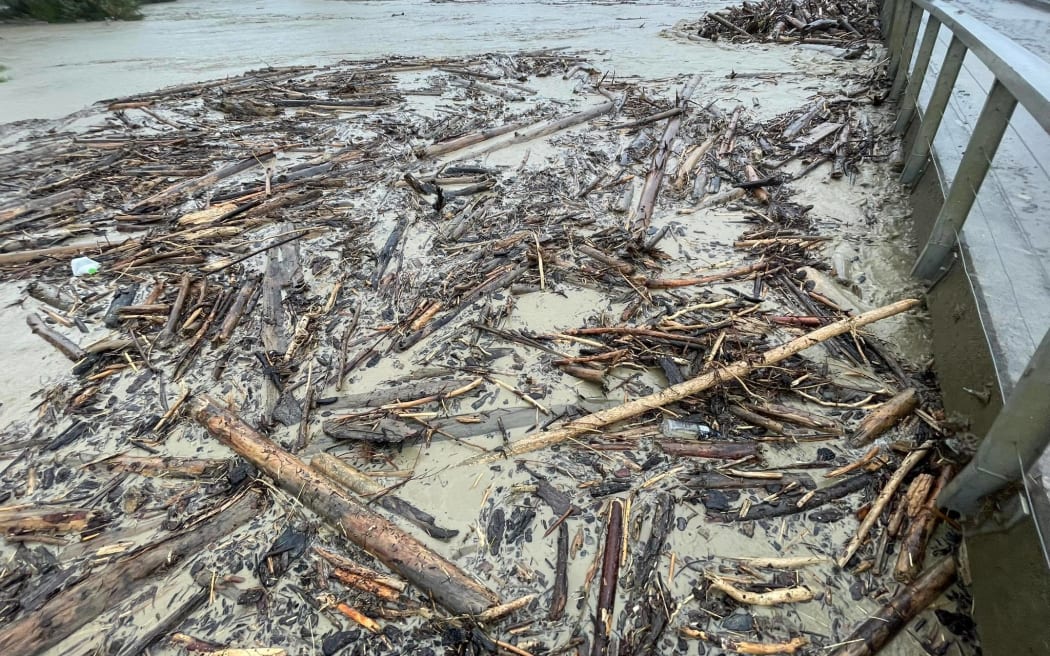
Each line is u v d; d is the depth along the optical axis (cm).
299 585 259
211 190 625
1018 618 212
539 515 283
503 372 364
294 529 281
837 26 1149
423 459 312
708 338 377
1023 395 211
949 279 386
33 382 374
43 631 244
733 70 961
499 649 234
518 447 312
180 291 452
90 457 322
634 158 665
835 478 291
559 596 251
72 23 1525
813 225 520
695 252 488
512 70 995
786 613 241
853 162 618
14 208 586
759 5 1320
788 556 261
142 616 250
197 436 330
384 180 632
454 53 1140
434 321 412
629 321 402
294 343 396
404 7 1716
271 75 1013
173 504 295
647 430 320
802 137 695
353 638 240
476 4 1720
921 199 505
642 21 1384
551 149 696
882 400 330
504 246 499
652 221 539
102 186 638
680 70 982
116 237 542
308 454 318
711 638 234
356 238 524
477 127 763
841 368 354
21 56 1188
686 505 283
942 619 237
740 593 246
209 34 1395
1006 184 427
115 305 447
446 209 567
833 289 428
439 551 269
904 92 698
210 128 792
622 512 281
